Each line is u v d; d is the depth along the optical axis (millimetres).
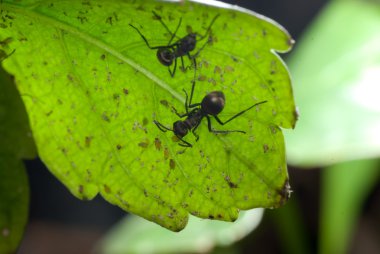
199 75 124
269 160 127
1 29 125
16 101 121
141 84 126
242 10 115
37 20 123
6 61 127
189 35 120
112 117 128
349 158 184
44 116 129
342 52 224
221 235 198
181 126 126
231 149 127
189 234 204
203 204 130
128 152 129
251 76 122
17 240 121
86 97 128
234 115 125
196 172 129
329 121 196
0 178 120
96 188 131
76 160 130
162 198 131
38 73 127
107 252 223
